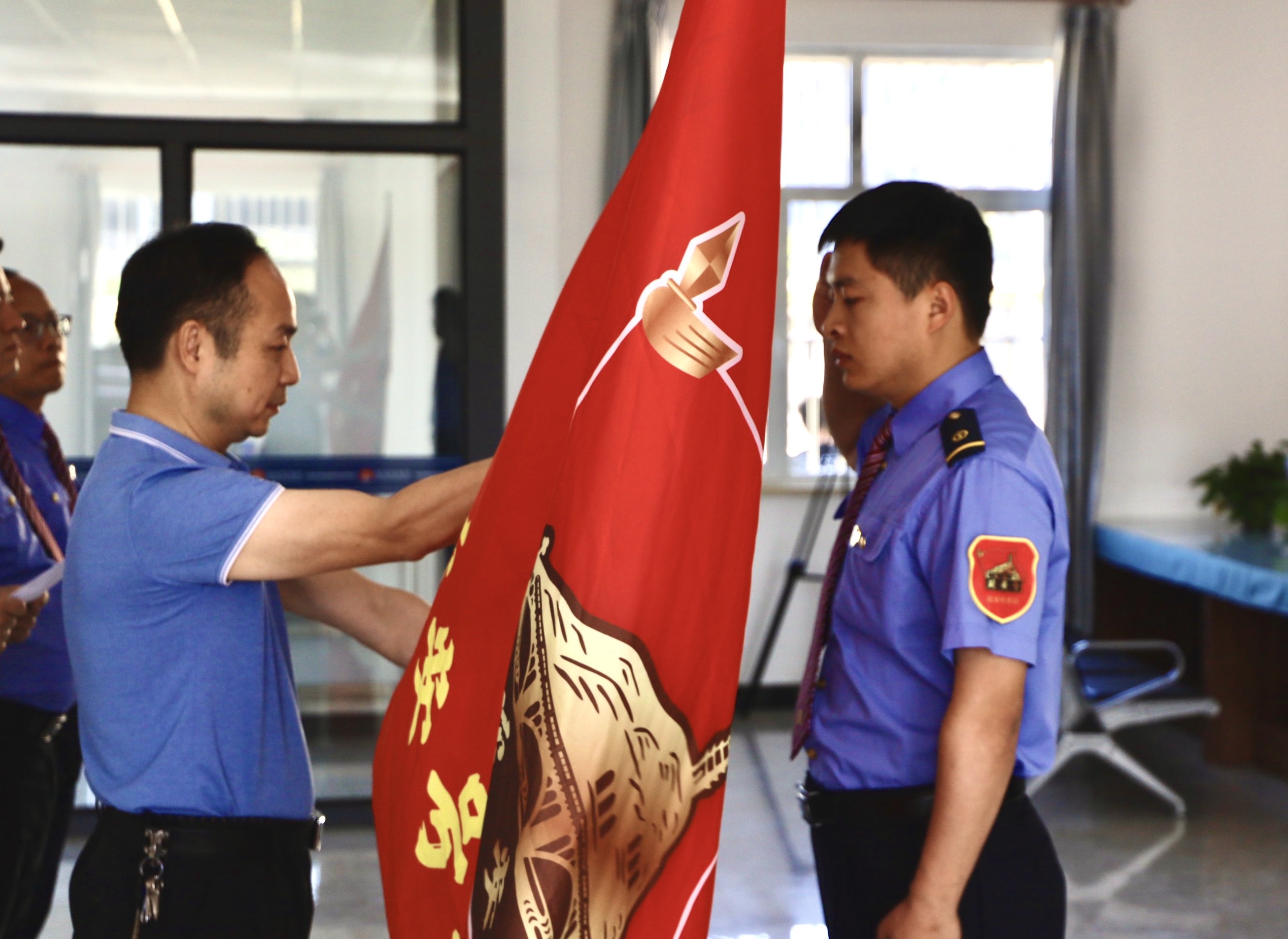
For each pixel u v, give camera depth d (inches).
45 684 80.1
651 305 35.6
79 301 143.9
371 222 147.8
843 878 57.1
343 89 146.3
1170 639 210.8
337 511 47.5
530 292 156.6
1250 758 178.7
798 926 123.3
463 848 38.9
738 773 176.9
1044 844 55.9
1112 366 220.5
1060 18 214.7
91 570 50.0
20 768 78.6
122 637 49.8
